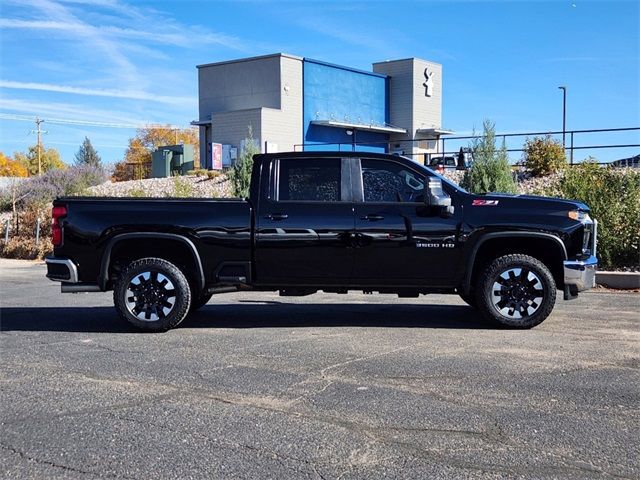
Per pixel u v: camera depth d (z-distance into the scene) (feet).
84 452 14.38
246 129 116.78
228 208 26.99
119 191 94.27
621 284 39.09
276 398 17.99
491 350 23.29
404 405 17.34
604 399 17.80
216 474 13.24
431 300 35.70
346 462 13.76
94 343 25.03
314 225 26.68
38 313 32.55
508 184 53.01
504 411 16.85
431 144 143.43
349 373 20.42
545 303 26.37
